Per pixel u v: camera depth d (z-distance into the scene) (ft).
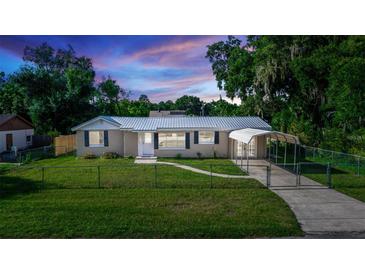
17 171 63.31
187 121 92.38
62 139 98.89
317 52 91.71
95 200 40.37
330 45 91.09
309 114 105.29
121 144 87.61
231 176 57.36
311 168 67.97
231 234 29.07
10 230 29.86
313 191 46.34
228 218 33.35
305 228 30.96
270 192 45.14
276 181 53.21
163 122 91.09
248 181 52.65
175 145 86.84
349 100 84.33
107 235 28.84
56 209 36.29
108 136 87.10
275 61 99.86
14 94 148.36
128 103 205.77
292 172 62.75
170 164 71.67
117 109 193.36
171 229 30.07
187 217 33.63
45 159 84.84
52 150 101.76
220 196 42.68
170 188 47.44
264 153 85.15
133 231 29.60
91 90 146.30
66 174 59.21
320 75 93.40
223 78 139.64
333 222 32.71
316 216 34.60
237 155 83.92
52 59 177.78
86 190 45.93
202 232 29.43
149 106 257.34
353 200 41.32
